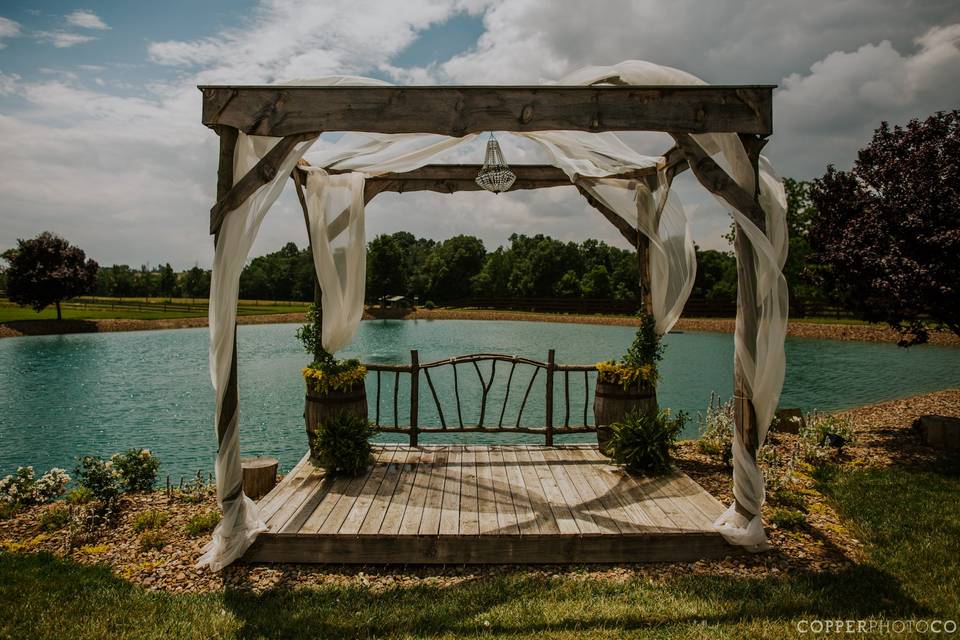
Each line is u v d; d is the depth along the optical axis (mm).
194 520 4469
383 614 3203
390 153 5082
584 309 42531
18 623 3127
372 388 13523
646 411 5566
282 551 3863
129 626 3098
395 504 4391
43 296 27906
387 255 52031
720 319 31156
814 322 26375
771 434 7355
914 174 6492
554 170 6367
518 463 5469
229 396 3816
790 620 3105
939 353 18688
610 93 3691
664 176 5438
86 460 5031
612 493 4641
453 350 21172
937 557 3834
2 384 14102
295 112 3676
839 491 5082
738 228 3873
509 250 68750
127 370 16375
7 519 4844
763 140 3805
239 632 3037
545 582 3576
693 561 3871
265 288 67250
